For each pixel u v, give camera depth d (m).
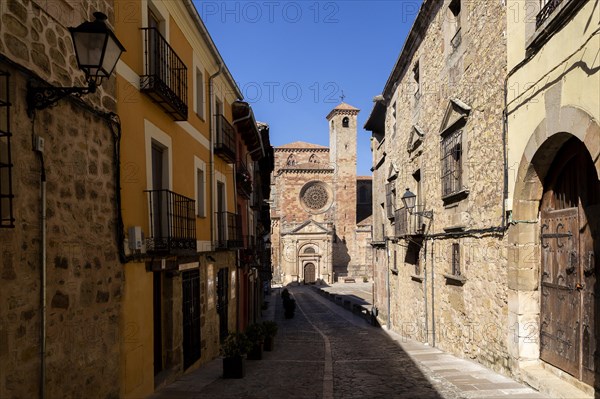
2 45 3.78
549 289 6.62
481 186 8.55
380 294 20.78
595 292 5.47
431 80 12.18
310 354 11.42
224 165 13.30
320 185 60.72
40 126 4.25
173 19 8.61
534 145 6.47
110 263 5.61
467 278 9.31
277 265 58.75
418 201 13.99
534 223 6.95
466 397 6.09
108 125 5.68
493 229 7.89
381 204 20.81
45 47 4.42
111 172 5.73
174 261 7.64
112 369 5.56
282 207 59.56
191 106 9.74
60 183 4.56
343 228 60.34
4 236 3.67
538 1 6.48
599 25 4.86
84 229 5.02
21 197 3.93
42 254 4.17
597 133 4.92
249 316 19.22
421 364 8.97
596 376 5.42
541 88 6.26
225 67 12.50
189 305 9.03
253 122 16.50
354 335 16.66
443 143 10.91
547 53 6.09
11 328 3.72
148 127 7.10
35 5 4.27
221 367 9.43
